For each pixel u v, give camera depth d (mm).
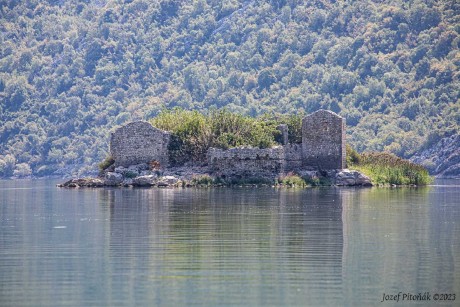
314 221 189000
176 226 182375
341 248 156625
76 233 175000
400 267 142250
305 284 133000
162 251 154750
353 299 126000
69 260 148375
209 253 152750
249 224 184500
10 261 148250
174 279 135875
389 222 187500
